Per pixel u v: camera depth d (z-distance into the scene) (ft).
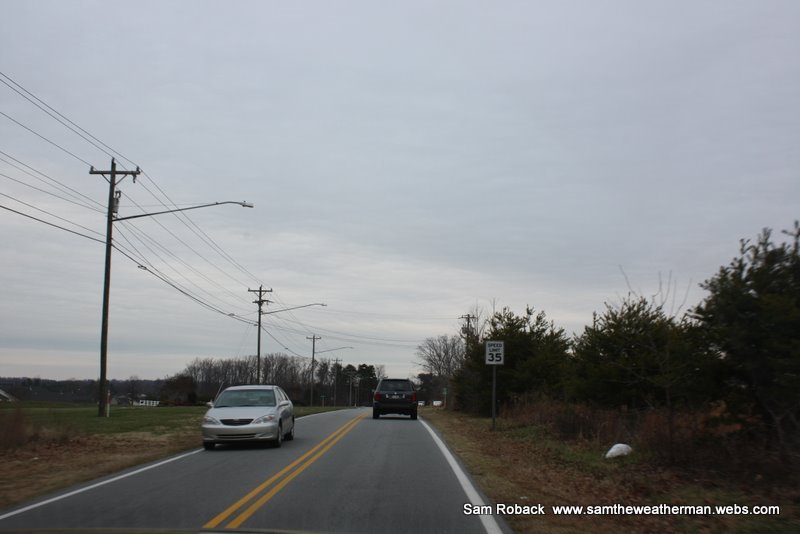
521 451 56.95
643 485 37.88
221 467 45.47
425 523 29.48
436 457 51.60
